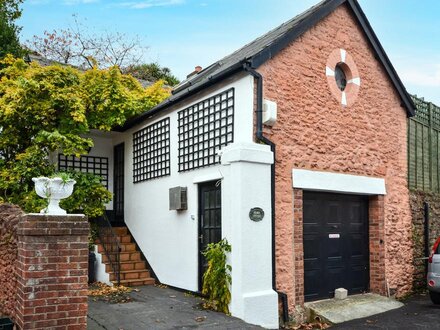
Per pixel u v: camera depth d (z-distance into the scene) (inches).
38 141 388.5
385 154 405.4
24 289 195.2
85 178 423.2
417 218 445.1
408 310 352.2
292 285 315.3
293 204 323.6
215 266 300.8
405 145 429.4
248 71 303.9
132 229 460.1
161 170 410.0
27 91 389.1
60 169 461.7
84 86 441.1
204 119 351.3
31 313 195.2
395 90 422.0
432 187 495.5
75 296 205.3
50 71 407.5
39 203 367.9
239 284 285.1
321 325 305.6
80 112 399.2
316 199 354.6
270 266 298.7
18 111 391.2
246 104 308.2
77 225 208.2
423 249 447.5
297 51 341.1
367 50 400.5
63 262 204.2
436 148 518.6
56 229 203.8
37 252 199.5
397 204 412.5
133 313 287.4
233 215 294.5
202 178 342.6
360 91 388.2
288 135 326.0
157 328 254.2
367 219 396.2
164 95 467.8
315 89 350.3
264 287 293.4
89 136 506.0
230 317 283.4
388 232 398.0
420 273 434.9
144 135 448.1
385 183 401.4
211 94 345.1
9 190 405.4
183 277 364.5
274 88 321.1
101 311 290.8
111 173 516.4
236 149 294.7
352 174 370.9
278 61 326.3
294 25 336.5
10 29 637.9
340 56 374.3
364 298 365.4
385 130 408.2
